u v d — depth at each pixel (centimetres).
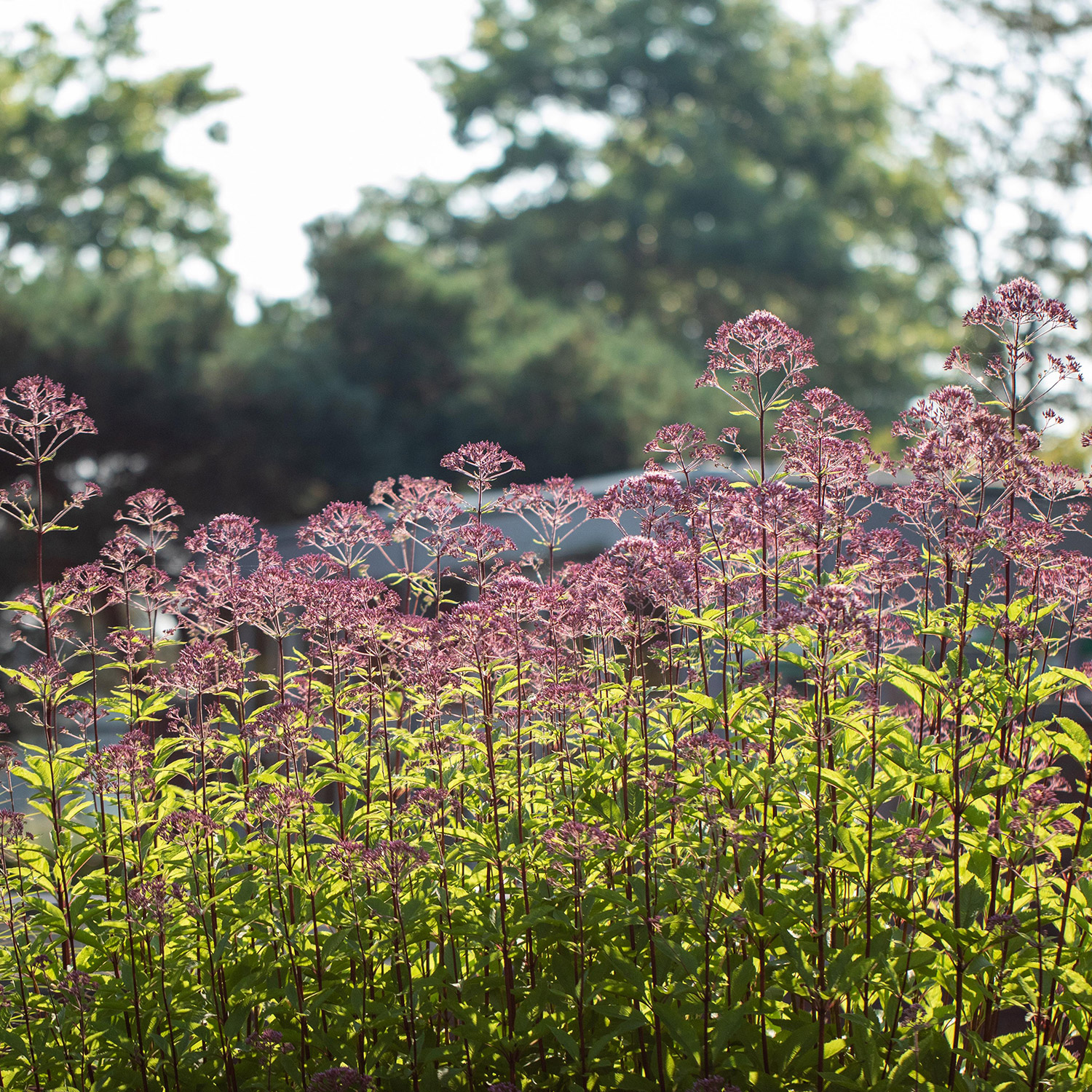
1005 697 436
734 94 5472
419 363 3766
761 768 434
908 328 5000
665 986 443
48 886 483
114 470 3356
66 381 3178
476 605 456
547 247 5397
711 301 5384
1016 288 457
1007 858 429
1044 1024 443
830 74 5403
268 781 503
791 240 4862
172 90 4562
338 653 496
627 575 477
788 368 502
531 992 443
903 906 428
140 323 3350
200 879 470
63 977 449
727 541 499
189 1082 460
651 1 5472
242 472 3484
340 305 3769
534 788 496
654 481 502
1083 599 446
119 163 4541
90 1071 473
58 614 523
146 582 528
